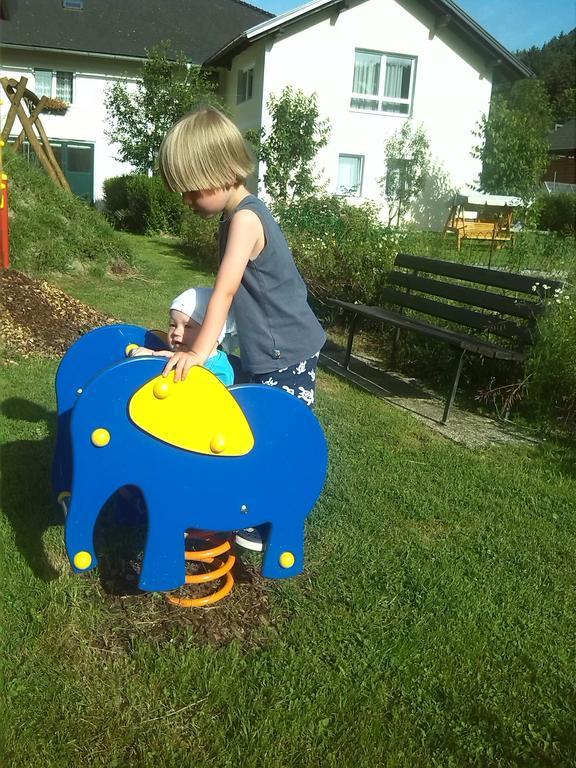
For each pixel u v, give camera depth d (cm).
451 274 590
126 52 2773
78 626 236
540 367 494
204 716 204
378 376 602
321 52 2222
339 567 288
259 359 243
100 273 980
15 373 494
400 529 326
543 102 2241
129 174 2320
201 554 255
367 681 225
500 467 411
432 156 2378
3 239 796
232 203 231
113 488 207
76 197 1152
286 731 201
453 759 199
